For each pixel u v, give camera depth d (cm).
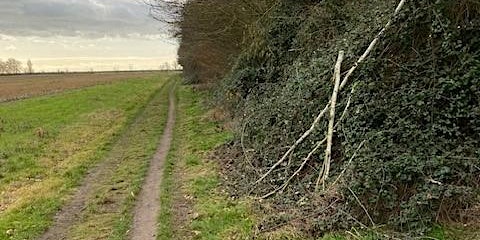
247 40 2034
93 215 1048
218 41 2466
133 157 1642
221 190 1153
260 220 905
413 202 766
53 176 1430
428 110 862
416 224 759
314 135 1044
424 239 742
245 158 1302
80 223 1003
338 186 883
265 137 1278
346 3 1368
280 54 1739
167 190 1191
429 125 854
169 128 2308
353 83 987
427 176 786
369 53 972
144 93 4869
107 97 4338
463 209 781
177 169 1430
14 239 922
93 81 7894
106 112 3106
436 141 840
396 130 861
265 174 1084
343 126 955
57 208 1109
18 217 1050
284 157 1074
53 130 2325
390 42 964
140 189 1223
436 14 885
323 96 1073
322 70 1109
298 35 1566
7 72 13088
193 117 2577
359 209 835
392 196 800
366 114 923
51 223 1016
